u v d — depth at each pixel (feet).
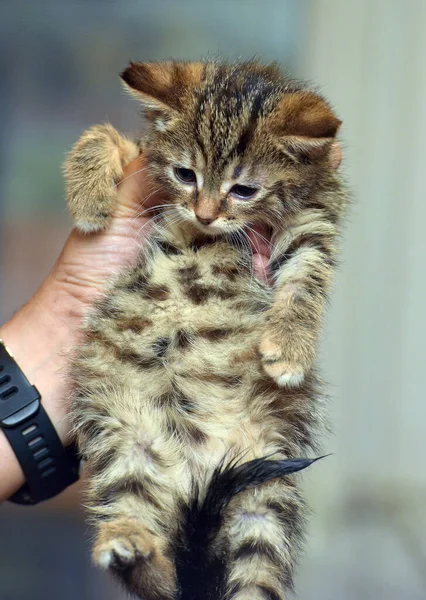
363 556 2.57
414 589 2.48
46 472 1.69
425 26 2.54
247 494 1.61
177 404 1.65
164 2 2.48
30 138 2.44
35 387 1.69
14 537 2.36
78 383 1.68
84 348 1.68
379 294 2.67
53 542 2.36
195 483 1.61
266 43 2.53
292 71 2.44
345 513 2.69
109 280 1.71
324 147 1.67
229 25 2.52
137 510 1.60
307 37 2.55
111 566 1.54
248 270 1.69
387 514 2.69
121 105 2.45
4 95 2.42
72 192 1.73
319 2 2.53
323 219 1.73
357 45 2.55
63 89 2.44
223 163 1.67
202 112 1.68
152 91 1.70
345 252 2.64
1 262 2.45
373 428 2.71
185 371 1.65
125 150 1.77
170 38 2.50
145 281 1.68
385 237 2.64
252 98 1.68
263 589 1.59
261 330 1.66
